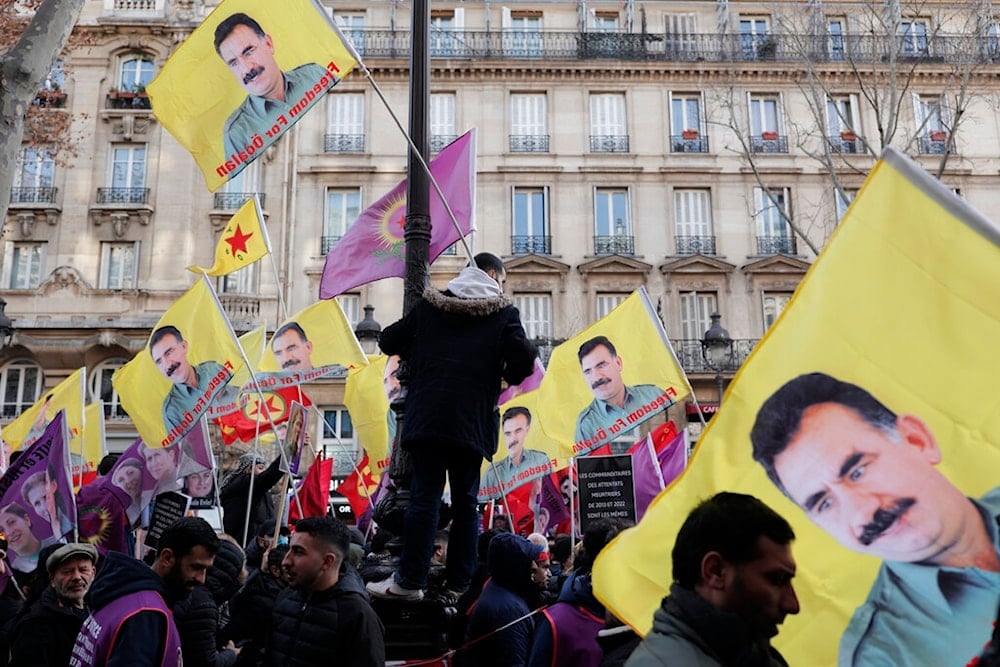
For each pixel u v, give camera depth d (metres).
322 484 12.50
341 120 32.59
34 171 31.45
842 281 3.40
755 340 30.80
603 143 32.62
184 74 7.74
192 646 5.05
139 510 9.12
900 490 3.13
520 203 32.16
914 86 31.69
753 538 2.50
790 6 30.20
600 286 31.25
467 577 5.06
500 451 11.32
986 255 3.13
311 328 13.27
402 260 9.82
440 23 34.09
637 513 9.84
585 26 33.94
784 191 32.34
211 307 9.97
